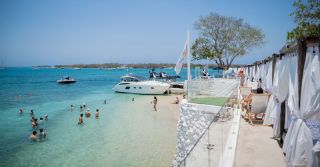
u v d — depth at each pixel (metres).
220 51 43.97
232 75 33.75
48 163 14.33
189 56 16.23
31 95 45.88
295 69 6.61
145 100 38.56
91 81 86.25
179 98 40.56
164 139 18.55
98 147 16.86
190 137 14.22
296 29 15.85
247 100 11.60
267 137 8.82
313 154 5.67
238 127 9.82
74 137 19.17
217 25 43.34
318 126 6.16
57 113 28.62
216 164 6.14
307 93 5.68
